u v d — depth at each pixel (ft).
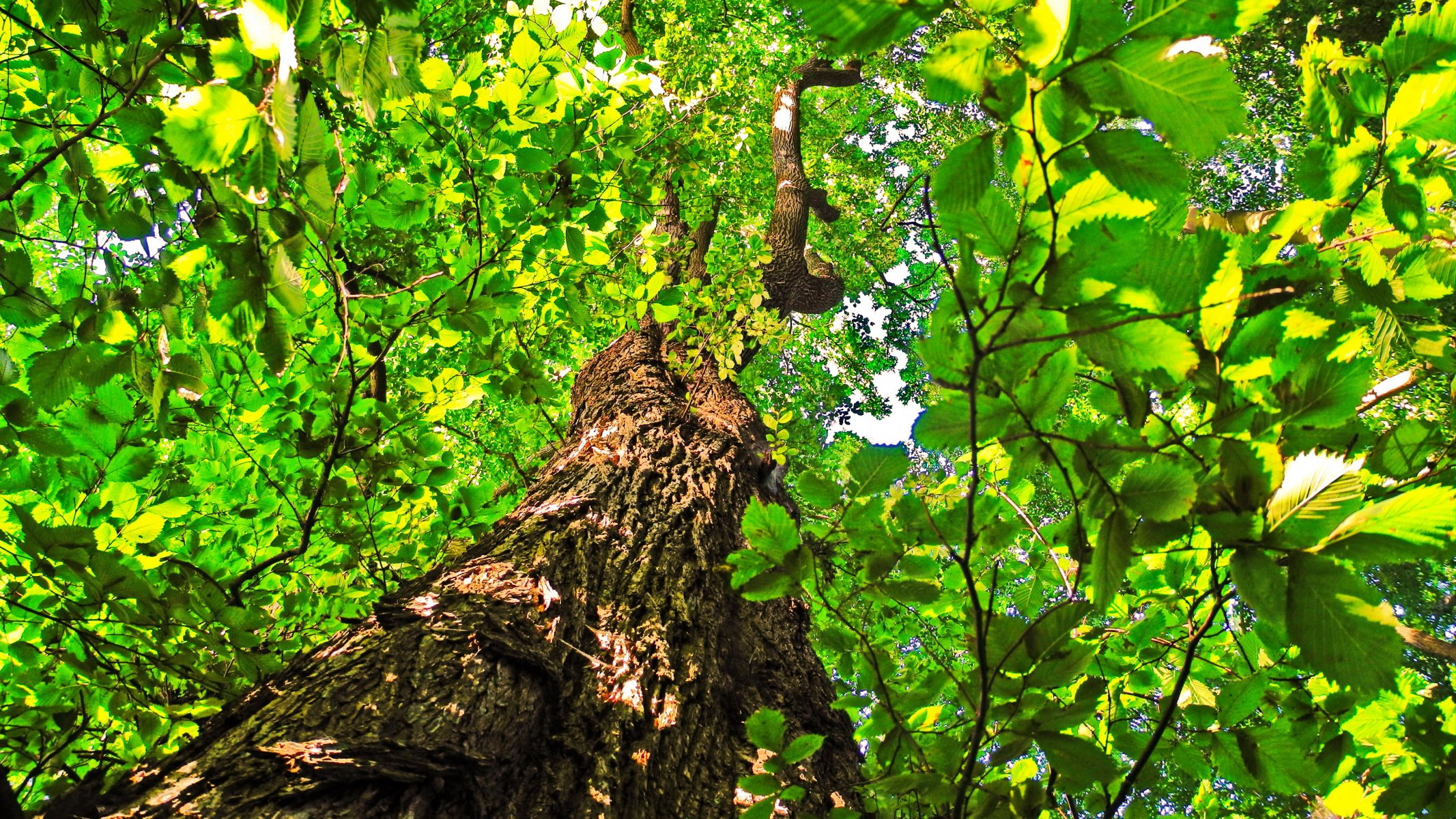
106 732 7.63
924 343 2.46
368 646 5.82
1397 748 4.78
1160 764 5.02
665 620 7.18
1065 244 2.16
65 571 5.78
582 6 7.09
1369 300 3.20
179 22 4.42
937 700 4.15
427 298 8.71
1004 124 1.99
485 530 10.87
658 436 11.35
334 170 5.10
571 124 8.06
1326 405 2.53
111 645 6.63
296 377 8.97
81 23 5.25
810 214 33.14
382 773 4.55
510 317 9.15
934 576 3.66
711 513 9.52
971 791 3.68
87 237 7.32
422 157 8.71
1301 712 4.69
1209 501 2.54
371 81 3.51
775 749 3.81
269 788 4.33
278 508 9.60
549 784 5.25
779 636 7.98
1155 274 2.39
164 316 5.48
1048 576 6.92
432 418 10.36
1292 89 24.90
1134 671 6.14
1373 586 2.23
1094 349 2.30
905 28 1.90
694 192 21.68
